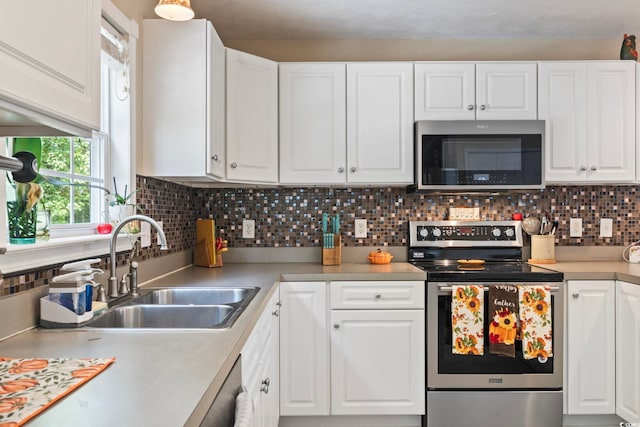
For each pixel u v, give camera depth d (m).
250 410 0.95
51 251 1.35
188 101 2.12
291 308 2.40
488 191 2.77
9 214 1.25
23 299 1.23
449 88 2.67
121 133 1.94
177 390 0.81
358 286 2.40
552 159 2.69
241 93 2.47
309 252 2.97
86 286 1.33
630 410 2.32
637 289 2.27
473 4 2.47
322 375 2.40
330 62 2.68
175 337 1.17
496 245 2.91
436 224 2.94
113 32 1.78
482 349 2.32
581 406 2.42
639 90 2.71
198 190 2.98
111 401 0.76
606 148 2.70
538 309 2.31
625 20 2.69
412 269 2.53
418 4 2.47
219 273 2.42
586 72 2.69
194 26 2.12
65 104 0.90
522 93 2.68
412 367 2.39
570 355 2.42
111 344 1.11
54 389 0.81
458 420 2.37
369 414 2.41
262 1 2.43
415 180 2.68
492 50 2.99
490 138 2.61
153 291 1.84
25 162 1.19
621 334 2.38
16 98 0.74
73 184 1.53
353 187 2.97
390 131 2.68
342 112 2.68
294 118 2.67
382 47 2.98
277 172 2.66
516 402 2.37
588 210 2.99
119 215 1.80
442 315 2.38
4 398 0.77
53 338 1.17
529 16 2.63
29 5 0.78
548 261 2.82
